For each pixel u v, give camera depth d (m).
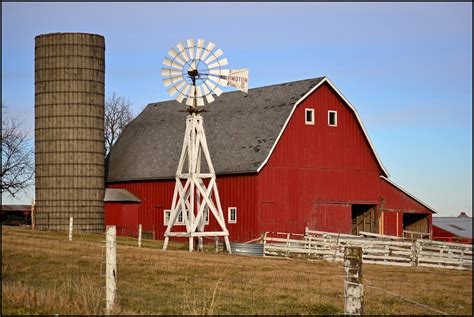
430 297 24.75
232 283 27.28
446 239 69.50
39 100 51.66
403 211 53.09
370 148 52.41
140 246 41.47
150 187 55.66
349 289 18.53
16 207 74.62
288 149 49.16
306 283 27.97
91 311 19.64
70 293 22.62
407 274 33.38
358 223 54.22
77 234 47.25
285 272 31.66
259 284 27.27
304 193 49.44
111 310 19.39
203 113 57.00
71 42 51.16
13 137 55.78
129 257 33.59
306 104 50.28
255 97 54.19
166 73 41.44
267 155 47.72
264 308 21.73
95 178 51.97
